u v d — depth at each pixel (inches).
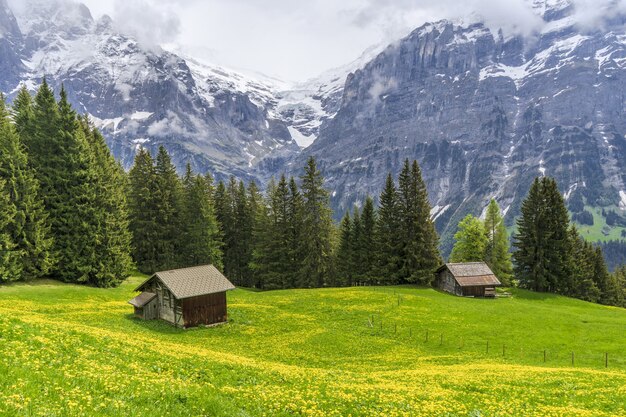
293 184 3846.0
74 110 2989.7
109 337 1125.7
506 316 2605.8
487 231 4333.2
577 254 4537.4
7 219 2479.1
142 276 3499.0
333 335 2126.0
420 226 3764.8
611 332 2269.9
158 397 637.9
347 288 3403.1
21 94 3161.9
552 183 3993.6
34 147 2864.2
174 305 2209.6
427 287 3722.9
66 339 908.6
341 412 735.7
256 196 4362.7
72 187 2856.8
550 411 845.8
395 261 3836.1
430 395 922.1
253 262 4028.1
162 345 1310.3
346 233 4288.9
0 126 2738.7
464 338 2145.7
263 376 965.2
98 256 2913.4
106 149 3932.1
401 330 2263.8
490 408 847.1
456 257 4375.0
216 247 3828.7
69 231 2839.6
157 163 3863.2
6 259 2413.9
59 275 2847.0
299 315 2511.1
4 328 821.9
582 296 4431.6
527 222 3971.5
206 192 3996.1
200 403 648.4
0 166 2546.8
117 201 3147.1
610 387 1123.3
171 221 3801.7
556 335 2207.2
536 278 3937.0
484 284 3393.2
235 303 2775.6
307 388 876.6
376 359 1752.0
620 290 5290.4
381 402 815.7
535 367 1578.5
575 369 1529.3
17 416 454.9
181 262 3754.9
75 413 506.9
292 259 3831.2
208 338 2004.2
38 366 653.3
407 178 3858.3
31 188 2630.4
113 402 569.9
